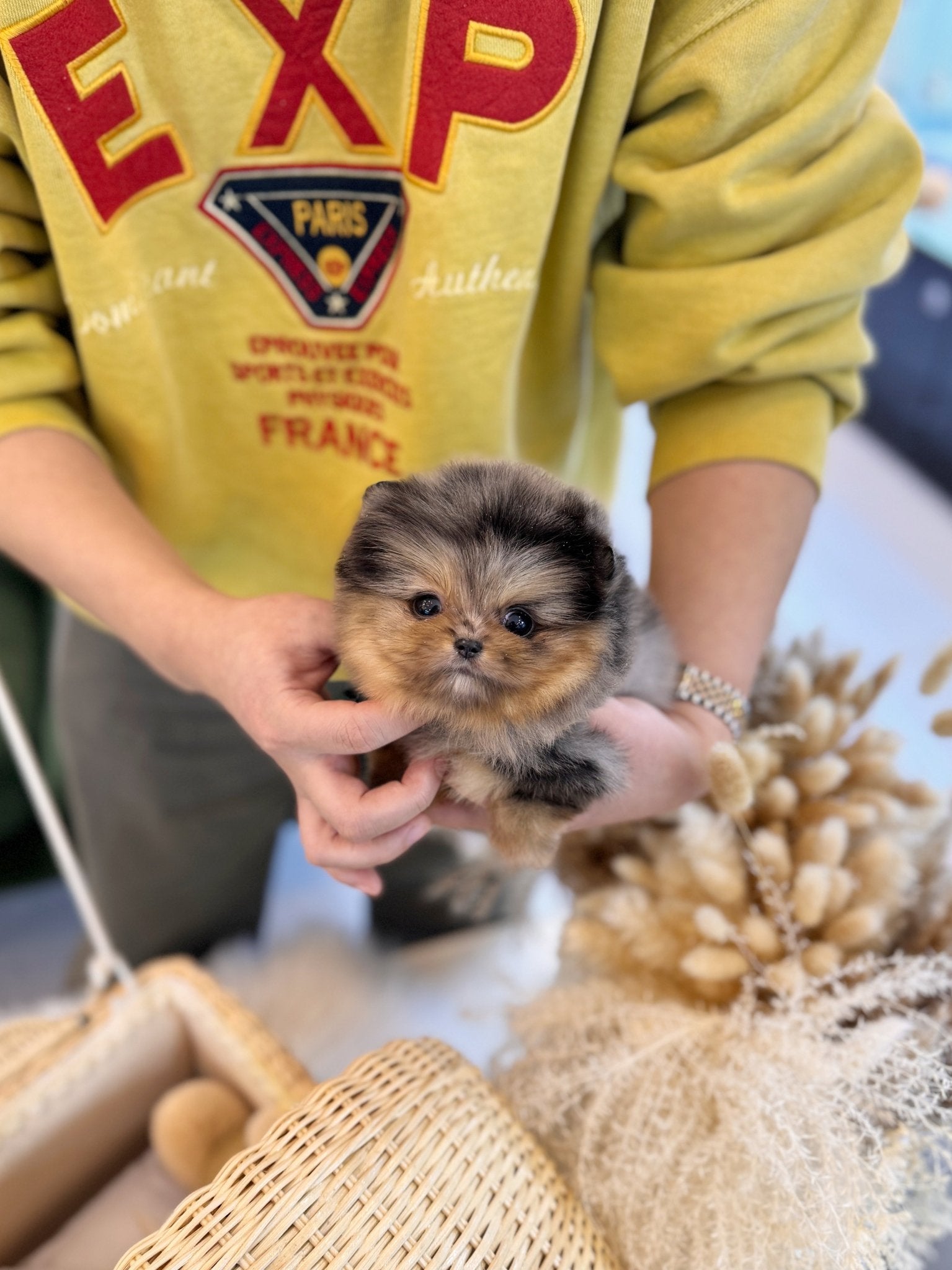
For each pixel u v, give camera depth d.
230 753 0.59
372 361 0.46
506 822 0.36
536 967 0.61
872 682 0.46
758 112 0.38
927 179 1.03
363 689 0.35
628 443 0.94
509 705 0.34
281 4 0.36
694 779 0.39
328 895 0.77
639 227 0.42
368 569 0.35
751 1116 0.35
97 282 0.41
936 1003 0.39
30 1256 0.48
